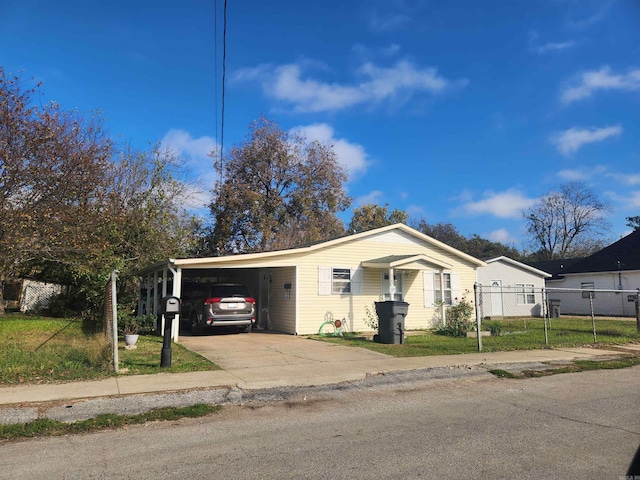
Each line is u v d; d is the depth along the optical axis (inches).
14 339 464.1
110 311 415.2
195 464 177.6
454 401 281.6
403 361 404.8
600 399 285.4
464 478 161.6
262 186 1385.3
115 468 174.1
